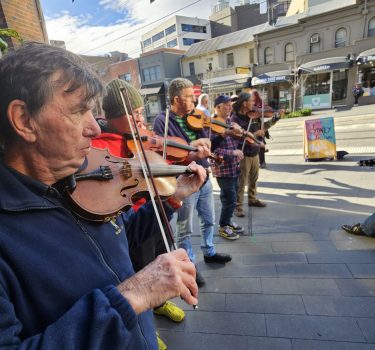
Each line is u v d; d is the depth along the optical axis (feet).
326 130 19.25
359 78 52.13
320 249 8.82
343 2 56.59
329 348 5.51
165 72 87.92
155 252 5.49
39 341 1.73
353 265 7.87
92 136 2.38
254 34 63.87
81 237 2.35
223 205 9.98
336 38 55.26
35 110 1.99
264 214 12.01
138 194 3.74
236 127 9.68
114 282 2.37
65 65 2.05
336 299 6.71
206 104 15.78
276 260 8.52
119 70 96.84
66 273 2.07
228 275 8.03
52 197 2.28
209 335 6.09
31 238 2.01
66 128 2.12
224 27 124.57
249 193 12.82
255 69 65.21
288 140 30.30
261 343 5.76
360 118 35.63
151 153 5.09
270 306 6.71
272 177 17.28
